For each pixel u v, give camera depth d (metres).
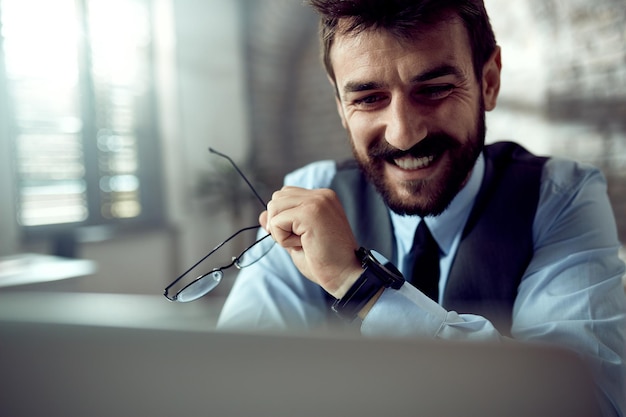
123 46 3.57
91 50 3.40
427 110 0.75
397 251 0.98
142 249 3.63
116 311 0.43
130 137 3.64
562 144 3.23
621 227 3.08
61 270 2.33
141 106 3.69
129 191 3.64
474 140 0.81
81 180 3.39
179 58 3.82
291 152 4.24
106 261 3.43
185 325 0.30
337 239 0.76
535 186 0.95
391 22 0.72
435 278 0.95
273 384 0.28
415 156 0.78
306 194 0.80
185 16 3.84
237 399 0.29
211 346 0.29
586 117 3.15
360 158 0.83
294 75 4.16
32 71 3.14
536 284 0.87
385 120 0.77
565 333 0.80
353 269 0.76
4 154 2.95
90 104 3.40
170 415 0.29
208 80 3.98
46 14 3.18
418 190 0.80
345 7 0.73
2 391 0.31
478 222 0.94
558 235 0.90
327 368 0.28
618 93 3.05
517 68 3.31
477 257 0.93
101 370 0.30
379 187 0.83
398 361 0.28
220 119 4.07
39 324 0.30
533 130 3.30
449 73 0.74
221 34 4.04
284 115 4.22
